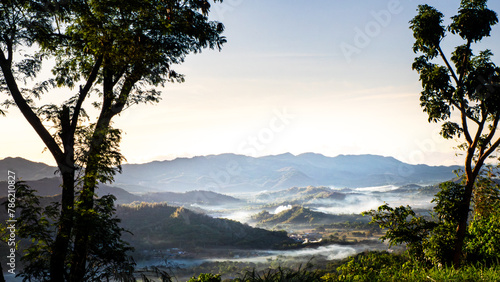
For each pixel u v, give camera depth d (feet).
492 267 20.99
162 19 35.32
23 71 38.63
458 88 42.80
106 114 37.70
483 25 41.60
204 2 36.76
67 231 32.81
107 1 33.50
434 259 40.86
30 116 35.58
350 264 33.14
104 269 32.89
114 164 36.24
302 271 22.25
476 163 43.37
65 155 35.01
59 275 33.09
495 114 44.34
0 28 34.99
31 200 32.94
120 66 38.01
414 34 45.75
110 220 34.83
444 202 43.11
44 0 34.19
